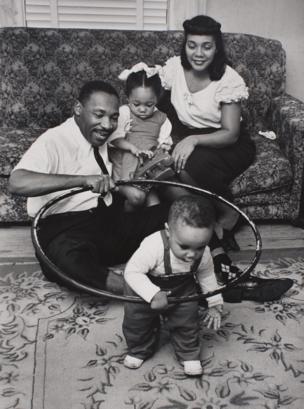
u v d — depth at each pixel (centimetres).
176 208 157
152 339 179
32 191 194
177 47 307
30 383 172
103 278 203
